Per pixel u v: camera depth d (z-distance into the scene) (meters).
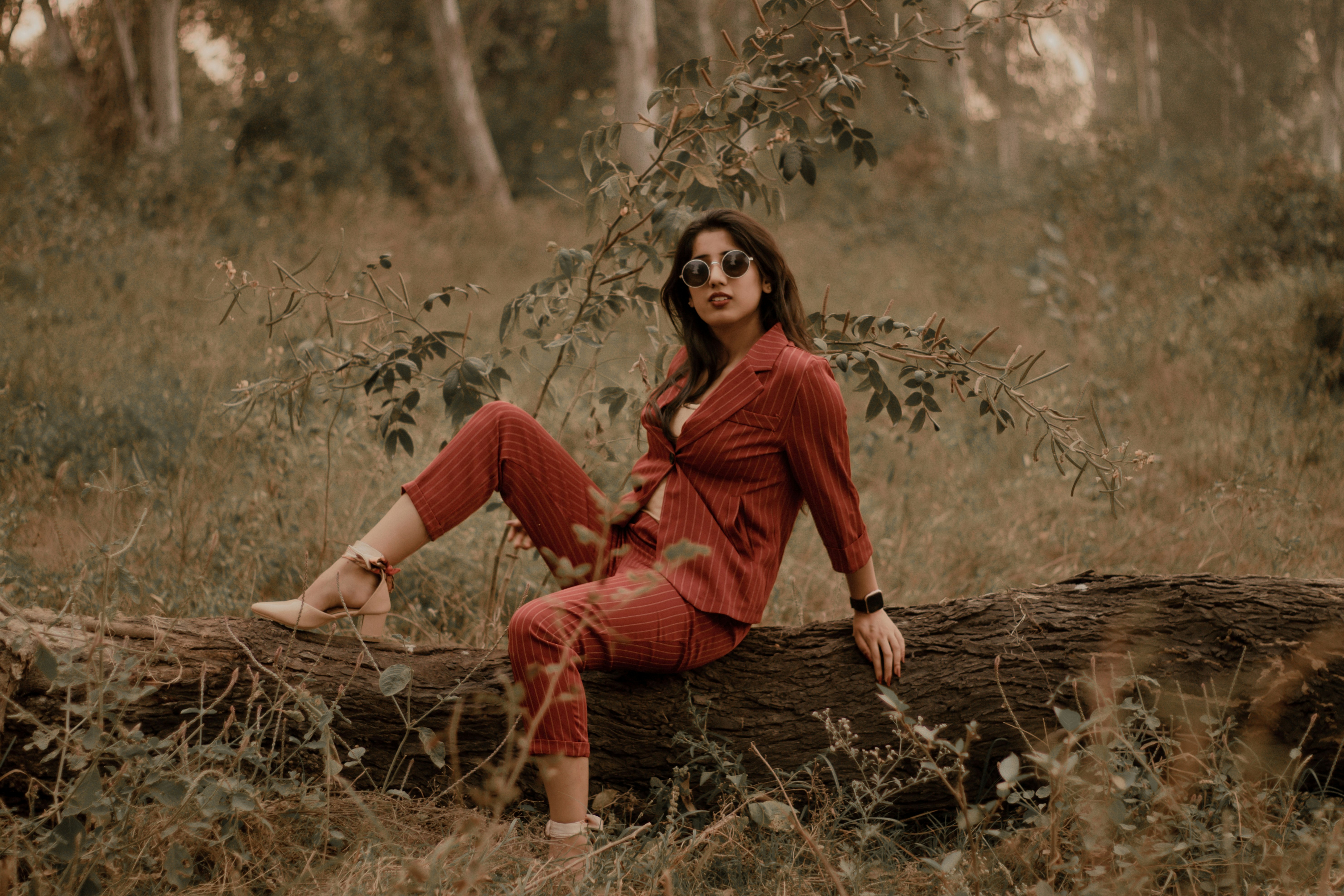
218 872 1.94
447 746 2.31
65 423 4.50
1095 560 3.78
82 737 1.83
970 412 5.66
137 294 7.37
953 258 10.80
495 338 7.66
